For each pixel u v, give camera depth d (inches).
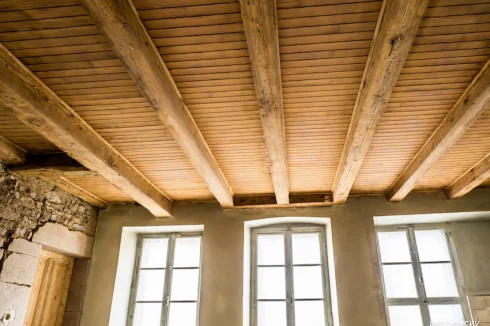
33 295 161.6
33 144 139.2
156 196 178.7
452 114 114.9
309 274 189.3
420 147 139.8
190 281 194.5
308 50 90.8
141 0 76.7
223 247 186.7
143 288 197.0
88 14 77.5
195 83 102.6
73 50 91.0
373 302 165.6
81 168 142.1
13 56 92.3
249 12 70.9
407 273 183.3
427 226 190.4
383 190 183.0
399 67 85.7
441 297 176.2
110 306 179.8
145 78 89.4
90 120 120.9
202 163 136.8
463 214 178.4
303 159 150.6
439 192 182.4
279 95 97.2
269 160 136.1
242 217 192.7
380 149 142.1
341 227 183.0
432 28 84.0
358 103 108.7
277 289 188.1
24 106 99.0
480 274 171.3
